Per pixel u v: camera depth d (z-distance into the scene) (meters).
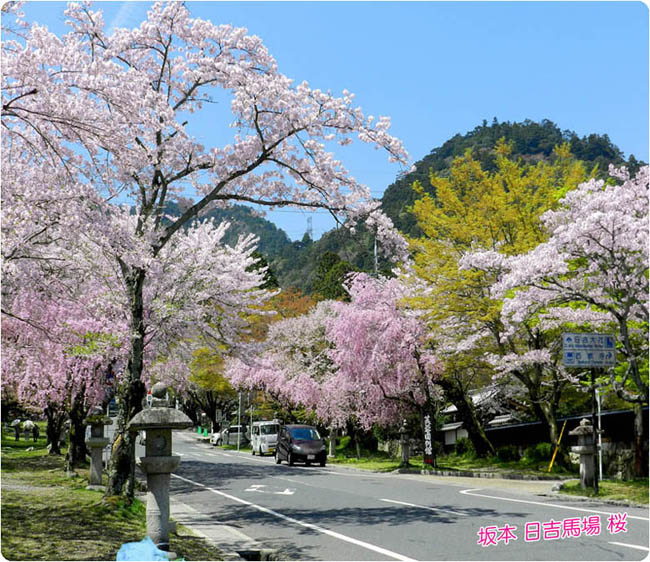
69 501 12.05
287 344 40.59
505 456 28.77
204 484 19.50
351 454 38.62
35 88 8.99
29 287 10.84
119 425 12.00
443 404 34.66
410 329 26.31
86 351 14.48
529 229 21.48
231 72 12.55
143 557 7.84
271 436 38.03
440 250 22.53
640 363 17.94
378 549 9.45
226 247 21.84
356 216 13.82
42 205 9.90
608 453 22.81
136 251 11.05
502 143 22.73
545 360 19.53
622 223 14.20
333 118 13.08
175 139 12.61
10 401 26.27
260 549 9.45
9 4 9.09
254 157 13.29
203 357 39.88
